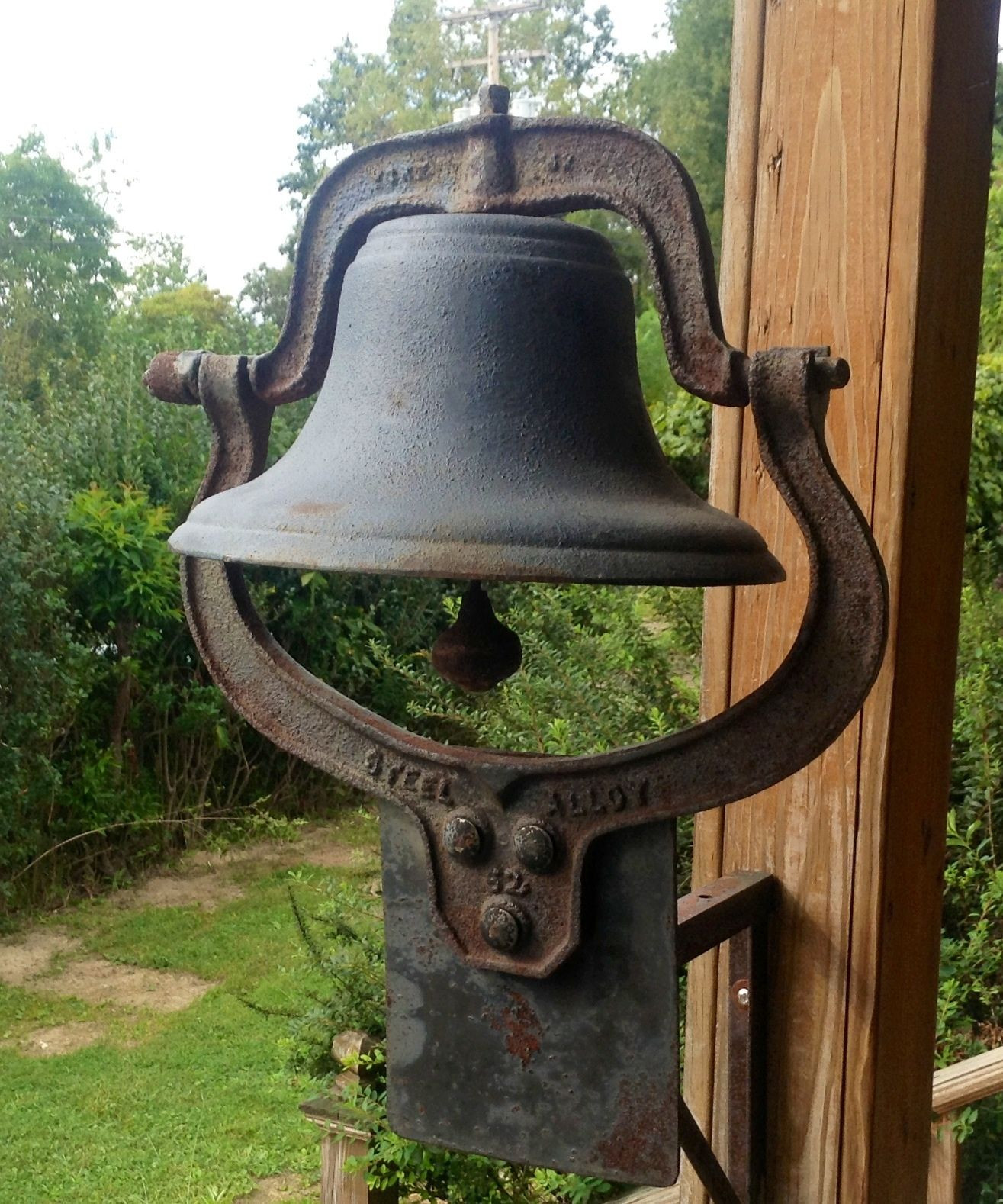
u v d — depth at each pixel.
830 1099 1.62
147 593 6.56
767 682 1.20
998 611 3.88
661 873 1.27
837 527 1.16
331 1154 2.46
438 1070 1.39
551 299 1.28
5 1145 3.83
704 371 1.20
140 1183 3.64
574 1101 1.33
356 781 1.37
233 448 1.40
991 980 2.88
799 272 1.62
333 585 7.52
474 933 1.35
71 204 16.22
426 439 1.24
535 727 3.02
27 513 5.78
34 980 5.09
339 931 2.81
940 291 1.57
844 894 1.60
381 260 1.31
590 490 1.22
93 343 14.94
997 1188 2.80
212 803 6.99
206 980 5.08
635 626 3.37
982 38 1.61
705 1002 1.76
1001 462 4.46
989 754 3.04
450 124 1.30
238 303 15.15
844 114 1.57
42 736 5.87
